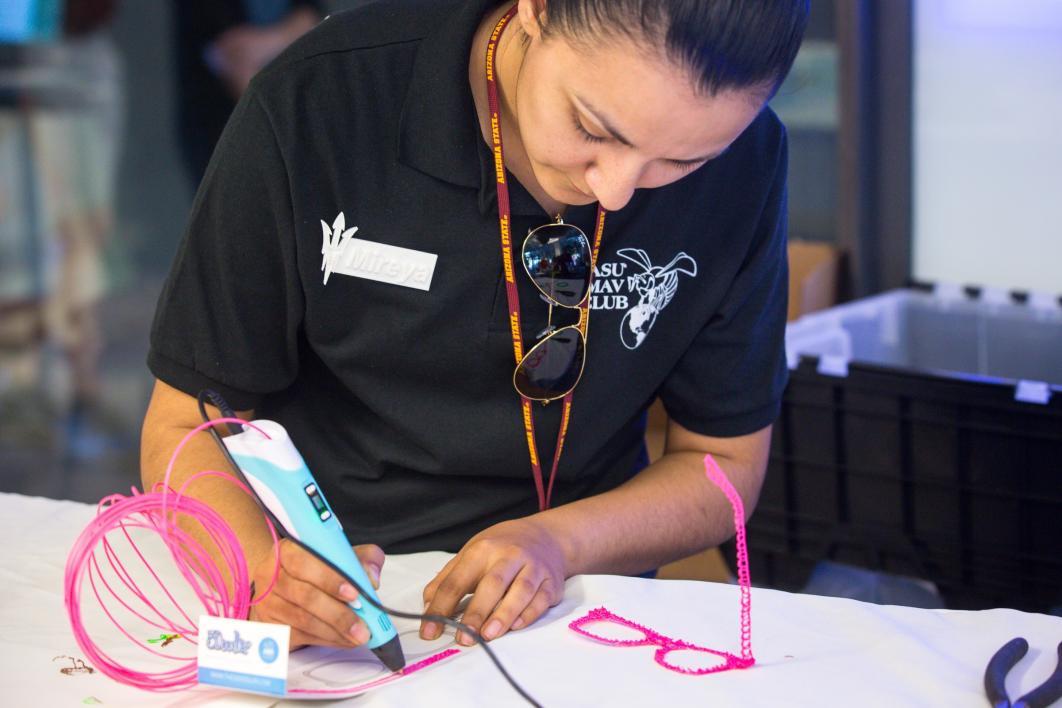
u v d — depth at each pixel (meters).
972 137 2.43
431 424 1.19
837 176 2.59
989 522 1.71
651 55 0.84
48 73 4.10
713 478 0.95
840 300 2.57
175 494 0.96
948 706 0.86
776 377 1.31
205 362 1.13
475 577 1.02
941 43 2.42
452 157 1.10
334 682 0.91
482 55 1.12
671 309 1.23
